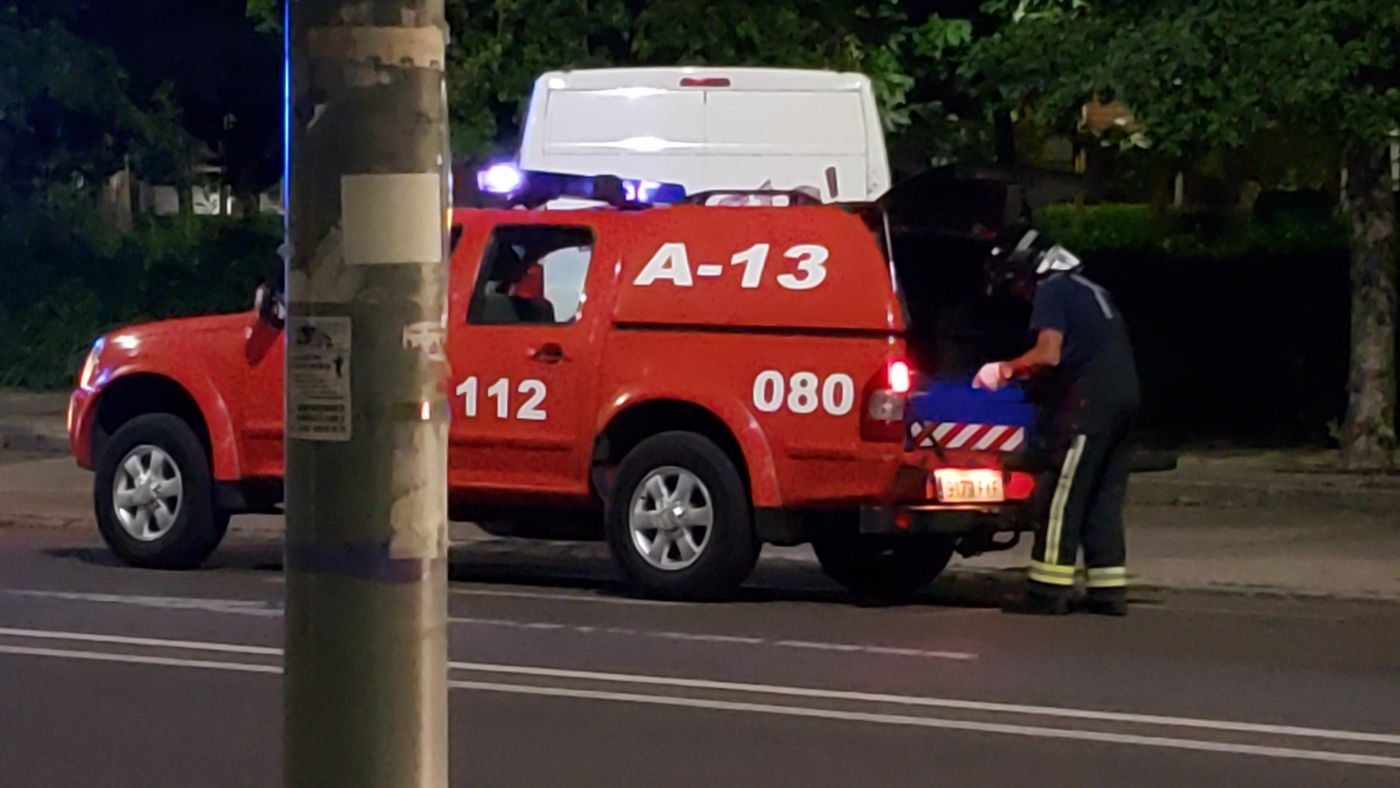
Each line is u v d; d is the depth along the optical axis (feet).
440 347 13.75
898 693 29.30
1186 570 42.22
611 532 37.91
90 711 27.86
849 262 36.42
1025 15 52.42
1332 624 36.29
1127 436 37.04
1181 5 49.67
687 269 37.47
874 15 60.95
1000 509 36.78
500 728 26.91
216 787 24.04
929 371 37.47
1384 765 25.25
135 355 41.14
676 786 24.00
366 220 13.46
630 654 32.12
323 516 13.65
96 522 46.06
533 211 39.01
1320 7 47.96
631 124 46.14
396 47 13.44
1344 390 60.29
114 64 76.54
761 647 32.86
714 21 58.65
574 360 38.04
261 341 40.19
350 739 13.73
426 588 13.78
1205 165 65.57
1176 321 61.57
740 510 37.01
